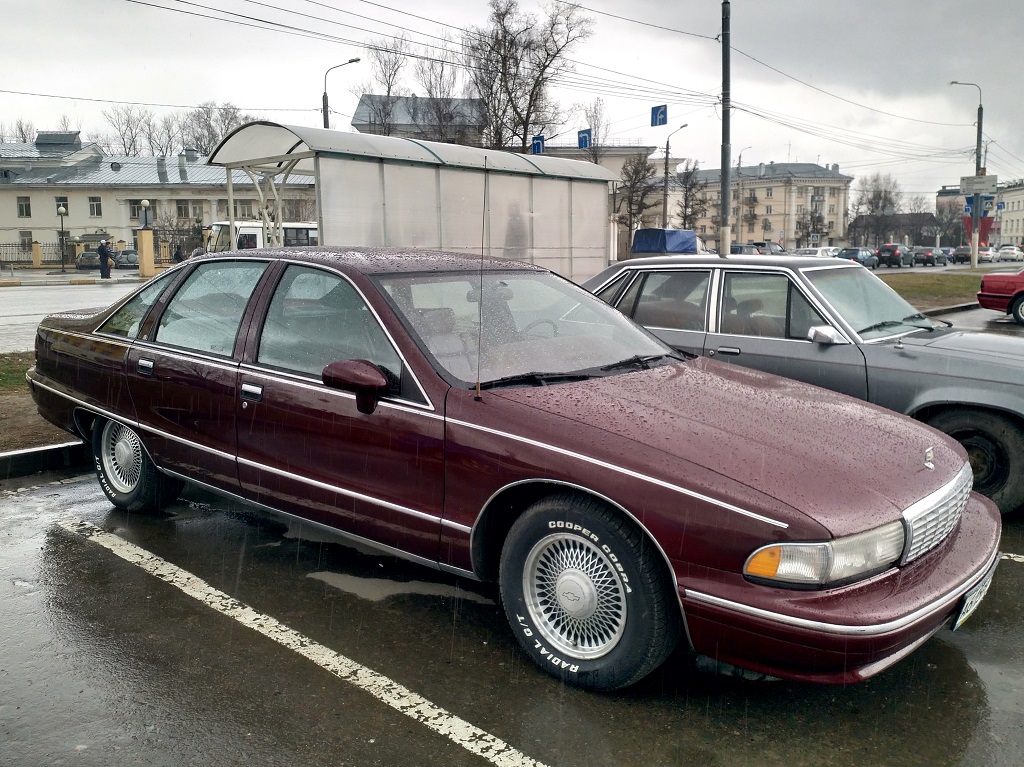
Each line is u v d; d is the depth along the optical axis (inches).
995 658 132.0
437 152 611.2
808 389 151.2
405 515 134.0
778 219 4532.5
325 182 544.7
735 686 123.0
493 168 650.2
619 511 113.7
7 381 328.5
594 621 118.6
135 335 181.9
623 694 120.3
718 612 105.2
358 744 108.2
